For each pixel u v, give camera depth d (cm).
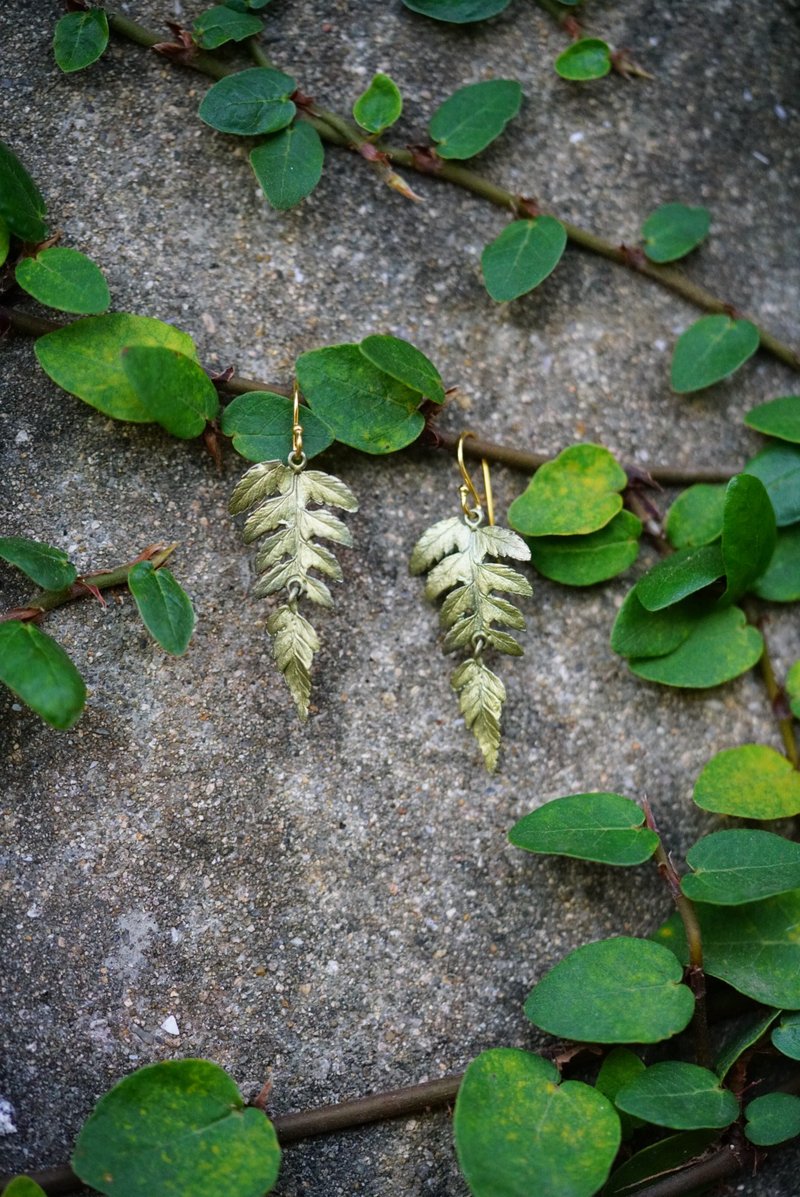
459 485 46
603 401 47
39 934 43
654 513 46
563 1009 43
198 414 44
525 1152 42
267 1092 43
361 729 45
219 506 45
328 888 44
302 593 45
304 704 44
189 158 46
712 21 48
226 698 44
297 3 46
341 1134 44
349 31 47
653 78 48
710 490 47
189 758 44
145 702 44
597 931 45
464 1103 42
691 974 44
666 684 46
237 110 45
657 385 47
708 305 48
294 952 44
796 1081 45
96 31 45
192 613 44
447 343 46
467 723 45
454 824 45
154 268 45
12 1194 41
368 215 46
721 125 48
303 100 46
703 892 44
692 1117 43
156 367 43
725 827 46
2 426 44
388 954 44
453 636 45
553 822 44
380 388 45
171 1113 42
